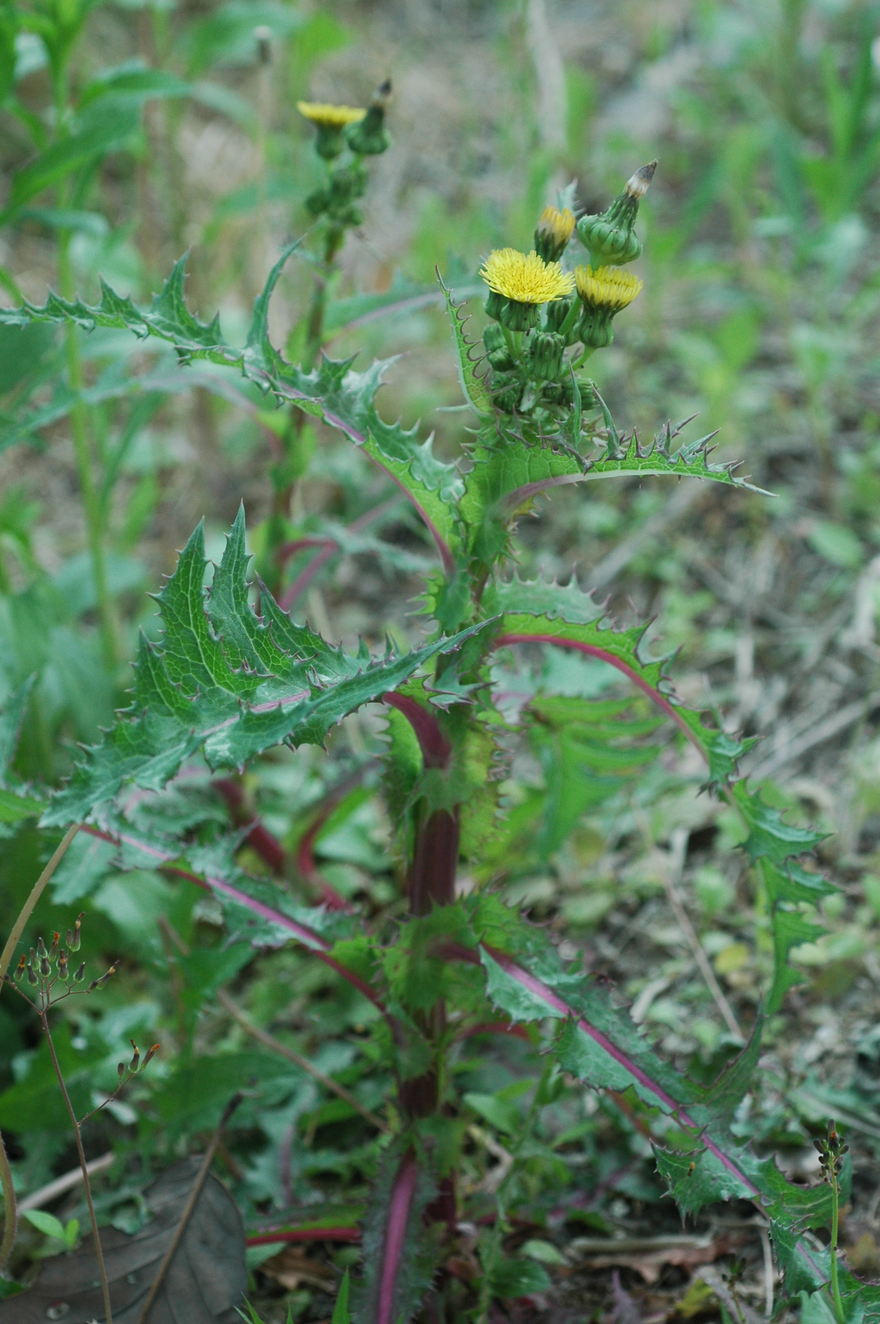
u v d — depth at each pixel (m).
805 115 4.31
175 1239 1.50
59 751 2.34
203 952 1.78
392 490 2.21
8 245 3.80
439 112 4.64
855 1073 1.91
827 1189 1.32
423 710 1.34
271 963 2.17
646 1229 1.75
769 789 2.28
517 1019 1.33
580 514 3.09
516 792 2.31
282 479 2.00
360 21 5.14
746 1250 1.70
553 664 1.97
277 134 4.13
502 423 1.27
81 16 2.10
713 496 3.10
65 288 2.30
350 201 1.83
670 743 2.48
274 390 1.36
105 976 1.37
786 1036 1.98
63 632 2.29
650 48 4.68
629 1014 1.38
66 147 1.98
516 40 3.56
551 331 1.29
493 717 1.45
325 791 2.13
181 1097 1.72
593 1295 1.64
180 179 2.92
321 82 4.70
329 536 2.04
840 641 2.71
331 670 1.23
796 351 3.12
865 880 2.07
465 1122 1.52
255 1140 1.88
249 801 2.10
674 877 2.30
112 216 3.91
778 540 2.97
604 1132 1.84
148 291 2.82
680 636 2.78
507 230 3.43
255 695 1.22
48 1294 1.46
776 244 3.76
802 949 2.04
